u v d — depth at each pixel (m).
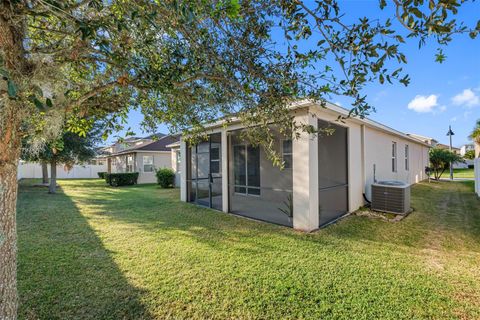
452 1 1.07
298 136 2.45
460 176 17.77
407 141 11.46
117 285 2.77
